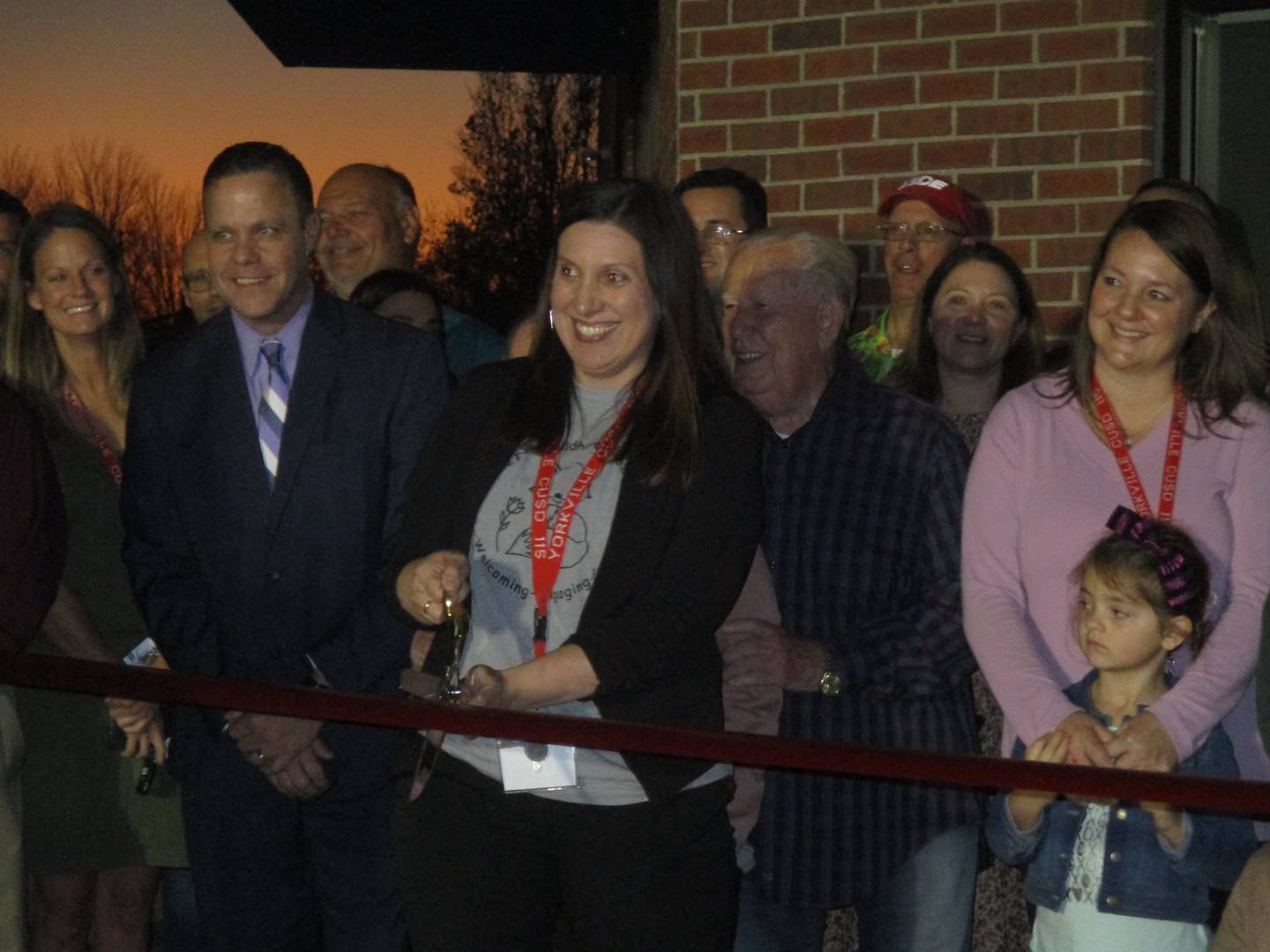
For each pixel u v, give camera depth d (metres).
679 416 3.18
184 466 3.84
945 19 6.06
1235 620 3.38
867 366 5.21
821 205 6.25
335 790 3.81
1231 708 3.33
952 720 3.64
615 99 9.55
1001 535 3.55
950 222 5.14
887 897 3.59
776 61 6.29
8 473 3.87
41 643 4.46
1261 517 3.44
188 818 3.90
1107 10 5.89
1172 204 3.49
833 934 3.91
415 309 5.02
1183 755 3.27
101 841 4.43
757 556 3.56
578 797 3.10
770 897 3.62
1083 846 3.48
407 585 3.16
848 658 3.53
